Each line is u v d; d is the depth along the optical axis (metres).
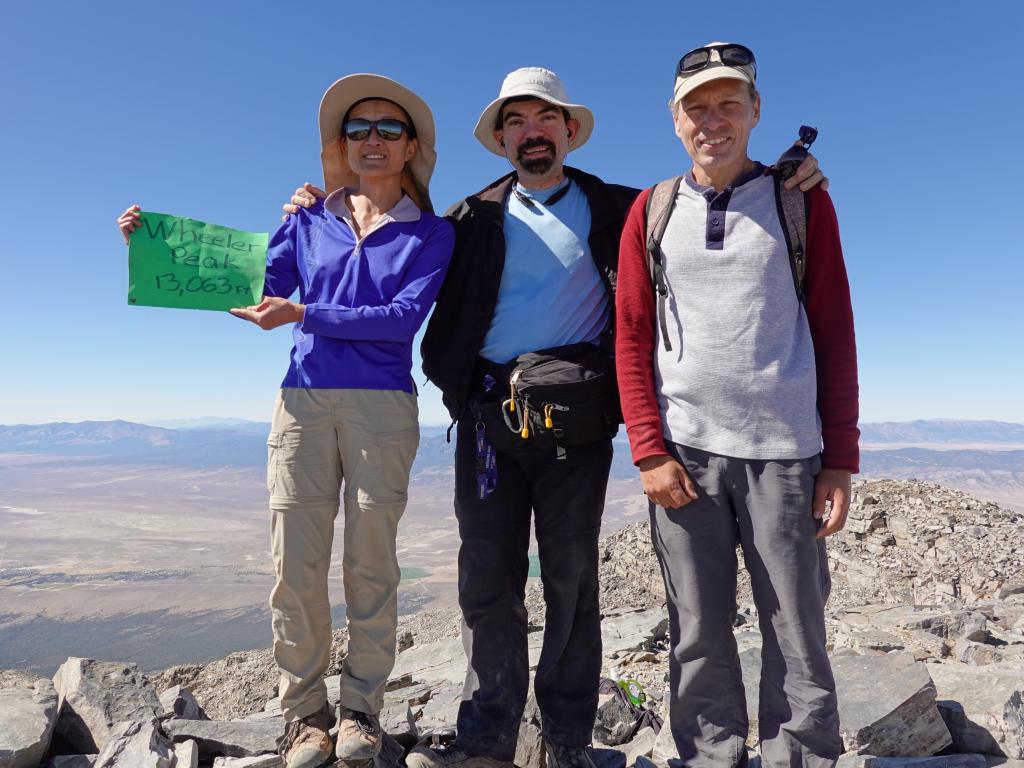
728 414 2.61
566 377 2.89
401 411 2.93
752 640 6.36
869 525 15.13
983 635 6.59
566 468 3.08
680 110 2.82
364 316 2.79
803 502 2.56
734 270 2.63
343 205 3.23
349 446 2.89
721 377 2.61
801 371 2.62
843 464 2.60
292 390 2.93
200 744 3.08
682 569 2.71
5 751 2.77
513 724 3.05
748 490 2.60
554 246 3.17
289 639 2.89
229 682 9.27
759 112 2.85
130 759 2.82
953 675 3.88
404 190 3.56
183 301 2.84
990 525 13.53
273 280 3.14
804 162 2.66
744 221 2.66
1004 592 11.41
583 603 3.17
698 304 2.68
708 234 2.68
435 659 7.52
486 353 3.21
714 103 2.70
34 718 3.07
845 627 6.97
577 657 3.16
